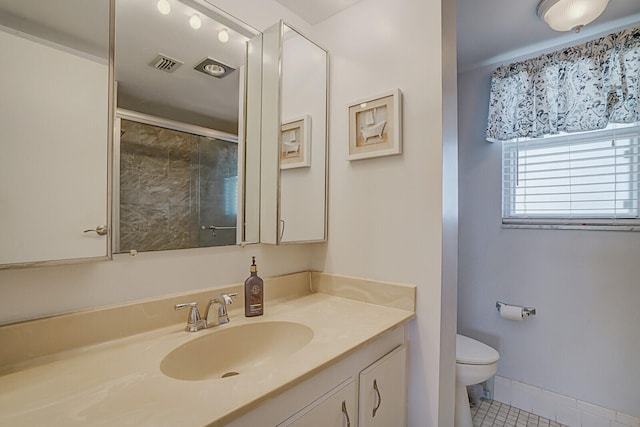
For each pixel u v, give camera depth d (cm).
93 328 93
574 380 185
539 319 197
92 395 67
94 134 93
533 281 199
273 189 141
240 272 136
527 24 173
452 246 134
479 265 221
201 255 122
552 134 189
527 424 187
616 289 174
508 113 203
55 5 87
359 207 147
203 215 123
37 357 84
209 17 124
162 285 110
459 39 188
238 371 107
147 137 107
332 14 158
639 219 169
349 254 151
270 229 141
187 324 108
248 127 138
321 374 86
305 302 144
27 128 83
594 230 180
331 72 159
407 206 132
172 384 72
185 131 118
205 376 100
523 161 209
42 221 84
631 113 164
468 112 228
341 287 152
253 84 138
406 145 133
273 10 146
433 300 125
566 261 188
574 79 180
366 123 143
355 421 99
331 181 159
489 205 217
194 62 120
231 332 111
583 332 183
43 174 85
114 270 100
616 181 178
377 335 105
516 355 205
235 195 133
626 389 171
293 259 159
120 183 101
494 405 207
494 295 214
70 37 89
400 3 136
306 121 150
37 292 86
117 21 101
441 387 125
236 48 132
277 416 73
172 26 114
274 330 118
